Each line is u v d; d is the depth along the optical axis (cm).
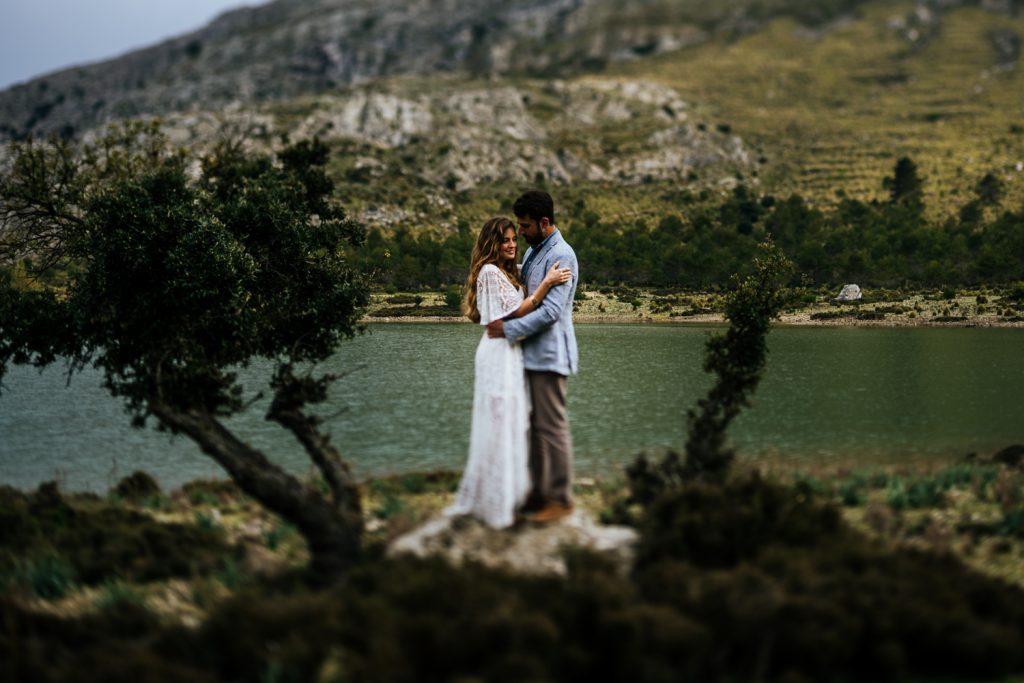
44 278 3656
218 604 526
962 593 513
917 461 1708
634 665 413
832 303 9956
